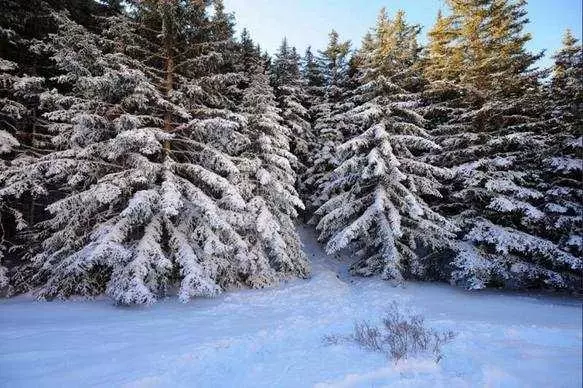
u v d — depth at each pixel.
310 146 28.83
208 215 13.76
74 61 13.97
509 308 13.77
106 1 19.92
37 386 5.77
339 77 30.28
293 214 19.78
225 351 7.57
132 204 12.33
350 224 19.41
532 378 5.56
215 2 15.57
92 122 13.73
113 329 9.59
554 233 18.17
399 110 19.86
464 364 6.29
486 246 18.56
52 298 13.57
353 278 20.19
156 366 6.63
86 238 14.15
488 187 17.14
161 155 15.38
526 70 21.42
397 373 5.96
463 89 20.33
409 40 25.94
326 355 6.99
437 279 19.94
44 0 17.53
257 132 19.42
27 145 17.02
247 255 16.53
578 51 16.39
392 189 18.94
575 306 14.52
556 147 17.20
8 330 9.19
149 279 13.01
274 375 6.01
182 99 15.17
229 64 19.44
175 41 15.92
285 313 12.47
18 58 17.38
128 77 13.34
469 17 21.08
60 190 17.47
